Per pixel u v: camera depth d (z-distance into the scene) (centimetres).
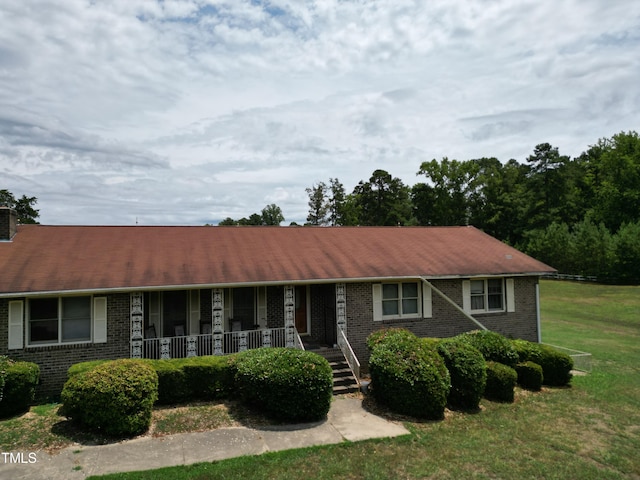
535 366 1532
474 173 6781
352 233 2205
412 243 2156
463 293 1898
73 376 1149
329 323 1778
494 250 2178
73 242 1662
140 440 1009
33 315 1352
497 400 1392
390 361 1280
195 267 1577
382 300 1777
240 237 1955
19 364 1184
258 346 1616
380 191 7362
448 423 1188
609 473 932
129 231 1861
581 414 1284
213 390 1269
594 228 5331
